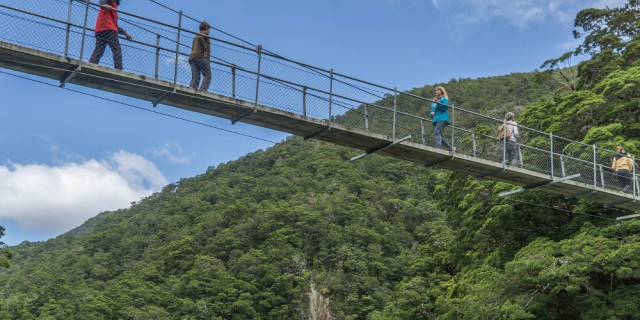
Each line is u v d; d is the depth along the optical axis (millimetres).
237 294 81125
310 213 95250
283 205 102375
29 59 12586
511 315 22516
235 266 88000
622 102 28719
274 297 80688
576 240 22719
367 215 96750
